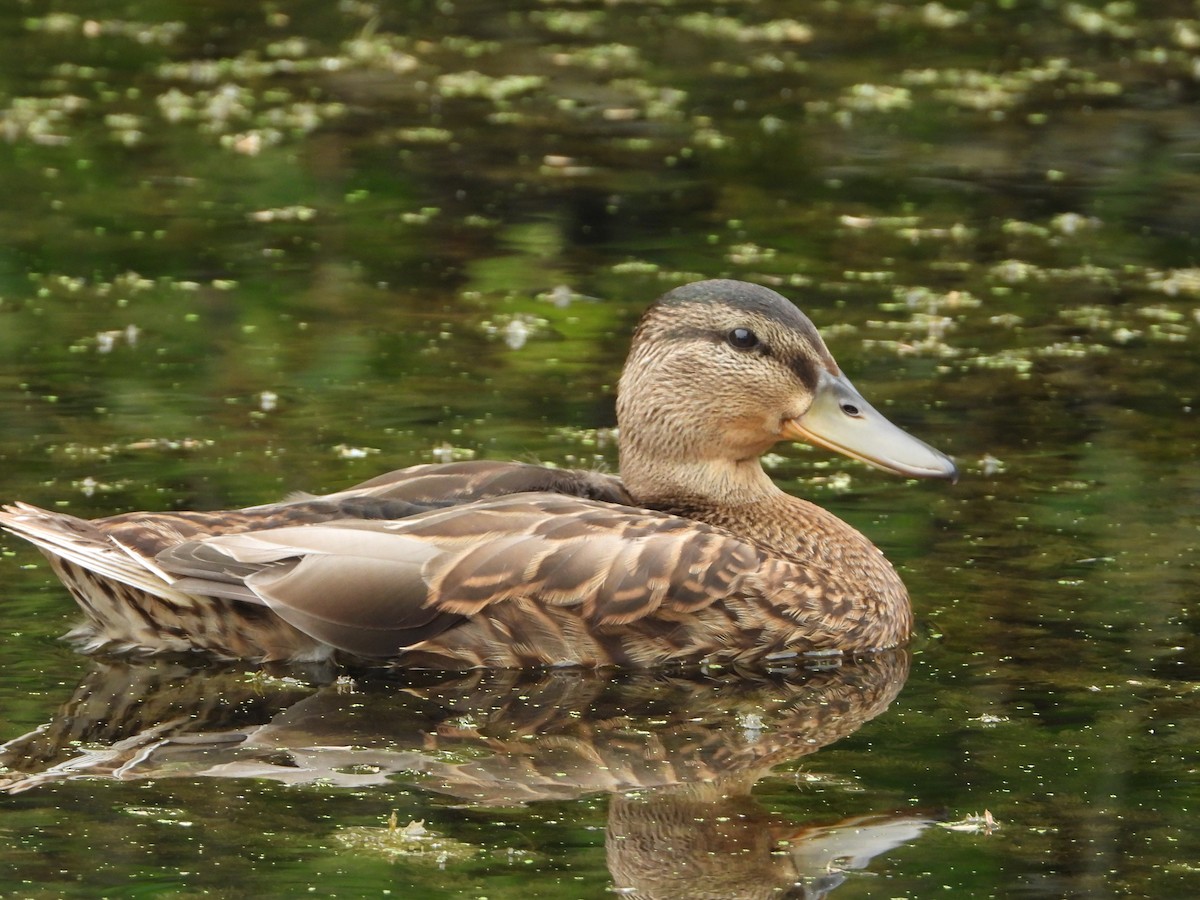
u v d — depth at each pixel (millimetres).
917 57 27922
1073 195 21719
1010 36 29297
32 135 23000
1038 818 8672
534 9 30812
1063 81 26547
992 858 8258
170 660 10836
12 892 7816
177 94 25109
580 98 25500
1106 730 9734
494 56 27688
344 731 9797
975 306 17938
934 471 11938
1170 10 31031
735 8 31094
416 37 28781
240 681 10594
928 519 12922
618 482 12383
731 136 23875
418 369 15945
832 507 13180
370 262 18969
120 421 14469
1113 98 25656
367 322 17156
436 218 20484
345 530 10836
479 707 10258
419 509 11328
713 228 20344
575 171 22344
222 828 8477
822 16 30609
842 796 8945
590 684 10719
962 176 22406
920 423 14805
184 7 30062
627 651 10961
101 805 8703
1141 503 13109
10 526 10617
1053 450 14227
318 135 23484
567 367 16062
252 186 21406
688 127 24266
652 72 26953
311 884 7918
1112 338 17031
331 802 8805
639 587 10898
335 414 14781
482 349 16484
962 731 9781
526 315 17406
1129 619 11211
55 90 25078
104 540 10688
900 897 7883
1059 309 17875
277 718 9984
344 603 10680
